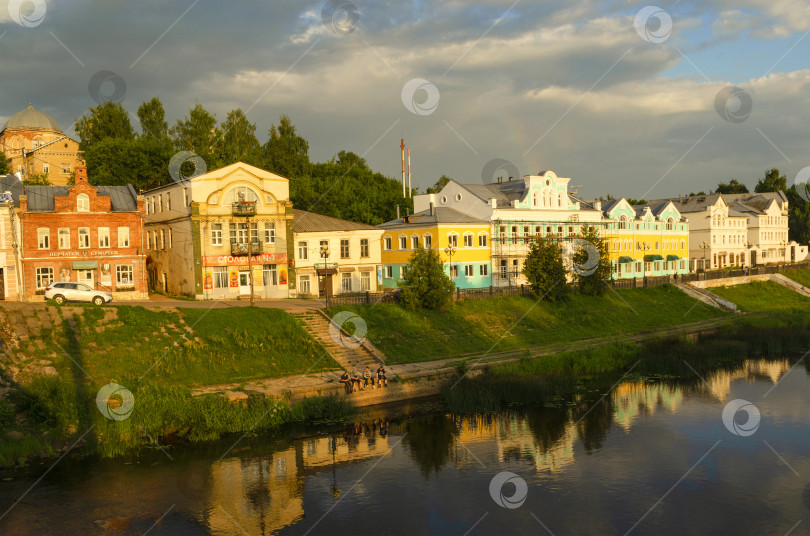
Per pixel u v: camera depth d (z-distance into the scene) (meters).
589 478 29.08
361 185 104.25
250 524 24.48
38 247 52.19
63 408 32.56
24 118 102.00
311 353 44.22
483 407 39.53
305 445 33.22
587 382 46.84
